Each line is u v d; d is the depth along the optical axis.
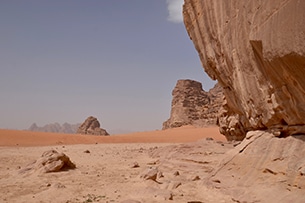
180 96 92.50
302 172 7.73
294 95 7.88
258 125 10.75
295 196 7.42
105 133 88.44
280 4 6.86
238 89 11.29
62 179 13.05
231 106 15.59
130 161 20.19
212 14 12.38
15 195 10.01
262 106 9.75
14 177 13.62
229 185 9.78
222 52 11.95
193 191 10.49
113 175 14.20
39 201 9.19
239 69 10.56
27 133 50.38
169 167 16.14
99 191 10.67
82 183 12.15
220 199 9.12
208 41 13.40
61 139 49.12
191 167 15.09
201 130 65.75
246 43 9.53
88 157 22.95
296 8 6.10
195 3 14.06
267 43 7.41
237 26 10.09
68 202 9.10
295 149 8.59
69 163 16.23
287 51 6.50
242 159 10.53
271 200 7.82
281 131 9.48
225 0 10.98
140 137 57.19
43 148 32.97
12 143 40.16
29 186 11.53
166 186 11.15
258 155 9.90
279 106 8.67
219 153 16.25
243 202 8.30
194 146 19.12
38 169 14.59
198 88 97.00
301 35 5.93
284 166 8.50
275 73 7.95
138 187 11.25
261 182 8.93
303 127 8.53
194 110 89.94
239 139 19.73
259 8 8.09
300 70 6.64
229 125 20.25
